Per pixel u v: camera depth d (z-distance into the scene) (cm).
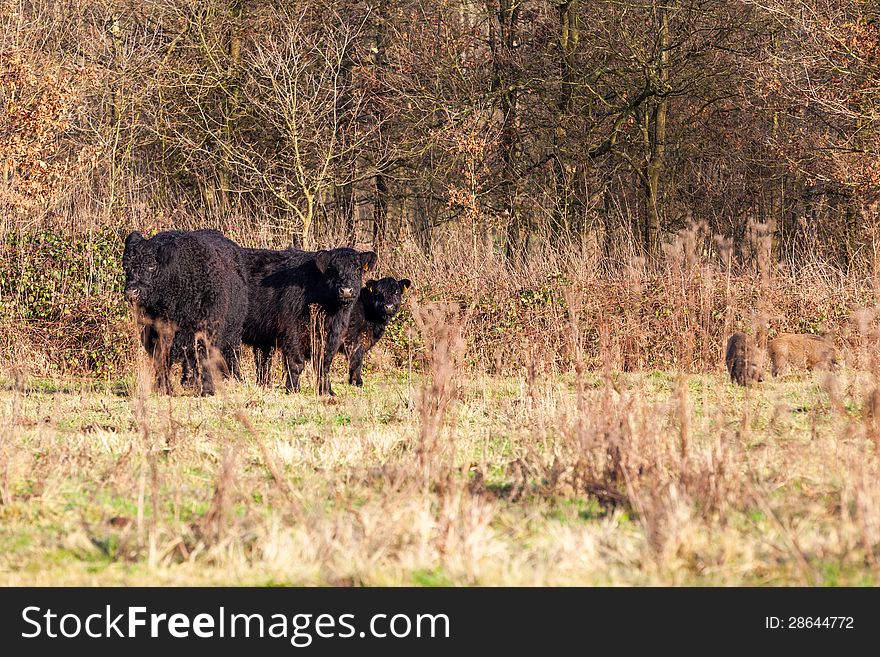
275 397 3047
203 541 1398
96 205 5350
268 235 4909
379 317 3625
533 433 2131
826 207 6544
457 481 1688
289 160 6525
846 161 5469
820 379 2652
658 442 1762
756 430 2202
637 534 1423
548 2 6525
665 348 3400
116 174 6256
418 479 1614
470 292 4119
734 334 3225
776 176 6431
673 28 6338
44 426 2294
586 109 6525
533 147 6962
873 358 2347
